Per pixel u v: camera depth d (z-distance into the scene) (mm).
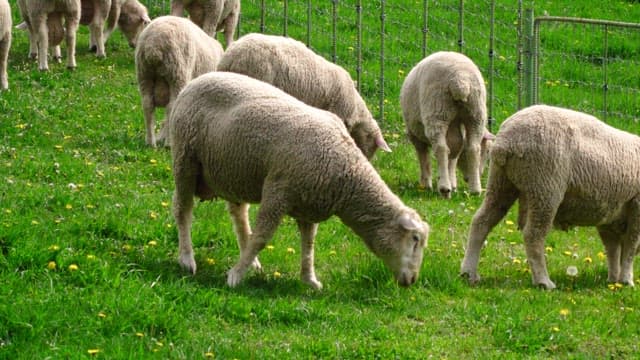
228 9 18641
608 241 10438
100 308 8289
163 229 10500
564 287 10109
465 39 20281
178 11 17844
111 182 12117
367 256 10383
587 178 9781
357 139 13250
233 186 9289
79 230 10258
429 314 9070
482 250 11070
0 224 9719
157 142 14133
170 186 12359
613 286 10109
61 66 17766
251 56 12266
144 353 7645
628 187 9992
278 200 9023
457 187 13695
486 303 9469
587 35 20953
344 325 8602
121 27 19625
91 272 9016
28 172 12016
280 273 9938
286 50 12539
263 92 9352
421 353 8148
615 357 8445
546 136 9672
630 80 18953
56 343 7746
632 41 20766
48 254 9172
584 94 17938
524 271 10484
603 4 23172
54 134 13906
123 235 10344
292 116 9094
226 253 10250
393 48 19625
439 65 12961
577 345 8586
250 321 8500
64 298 8391
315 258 10414
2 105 14789
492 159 9953
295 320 8609
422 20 21094
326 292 9469
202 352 7758
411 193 13188
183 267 9641
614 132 10070
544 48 20359
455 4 22266
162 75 13820
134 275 9180
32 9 17094
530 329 8703
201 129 9328
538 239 9891
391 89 17781
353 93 13055
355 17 21031
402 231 9141
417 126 13461
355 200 9117
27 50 18719
